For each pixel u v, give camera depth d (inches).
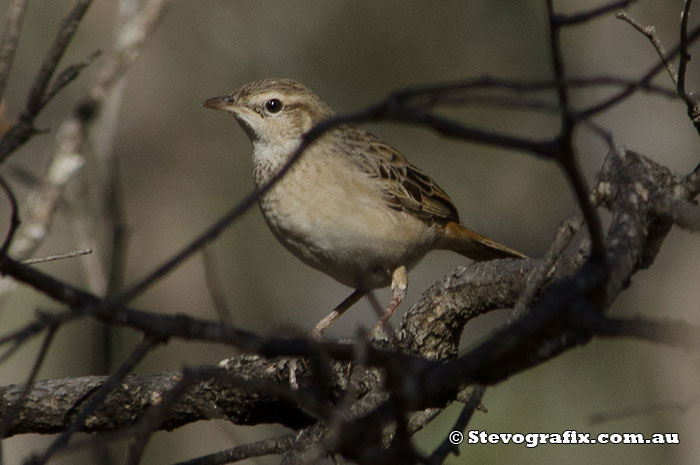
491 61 599.2
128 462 175.2
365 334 167.5
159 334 175.6
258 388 174.2
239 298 611.8
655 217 234.2
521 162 612.4
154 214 653.9
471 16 593.6
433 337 313.3
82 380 314.0
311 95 400.8
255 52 640.4
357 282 396.8
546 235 597.9
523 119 605.3
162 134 661.9
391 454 162.2
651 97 537.0
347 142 395.2
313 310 641.0
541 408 450.9
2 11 613.0
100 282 367.2
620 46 550.0
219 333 175.6
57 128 634.2
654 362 465.4
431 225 408.5
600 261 182.9
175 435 596.4
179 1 642.2
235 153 655.8
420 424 298.8
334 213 381.4
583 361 464.1
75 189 381.7
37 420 309.3
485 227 611.2
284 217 385.7
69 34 267.7
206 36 644.7
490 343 173.9
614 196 243.3
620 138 544.4
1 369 605.0
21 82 624.7
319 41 629.9
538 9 575.2
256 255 620.7
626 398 461.7
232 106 399.5
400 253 397.7
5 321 599.8
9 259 167.3
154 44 648.4
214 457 278.1
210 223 642.8
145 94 656.4
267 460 456.8
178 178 656.4
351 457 165.6
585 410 453.1
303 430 282.0
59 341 622.5
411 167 404.2
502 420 440.1
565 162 166.2
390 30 611.2
